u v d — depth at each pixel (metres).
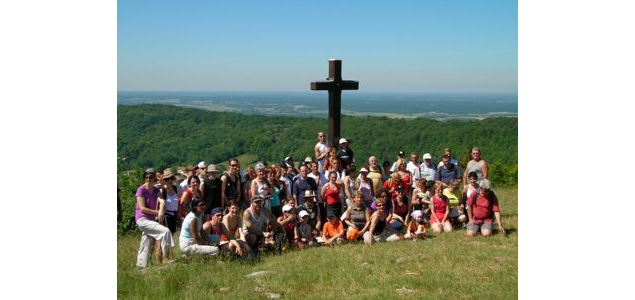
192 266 10.88
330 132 18.42
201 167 15.09
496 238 13.21
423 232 13.70
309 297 9.17
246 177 14.35
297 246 12.95
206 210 13.41
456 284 9.55
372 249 12.34
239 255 11.59
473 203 13.80
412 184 15.67
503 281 9.56
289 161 15.87
